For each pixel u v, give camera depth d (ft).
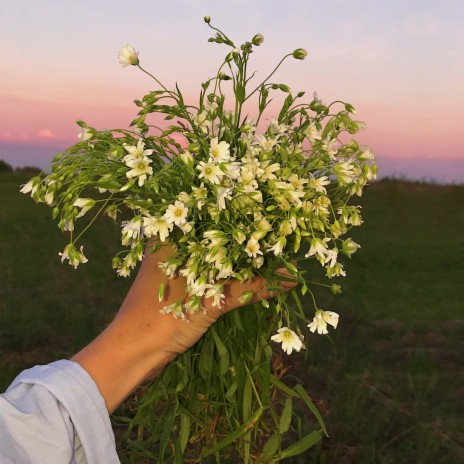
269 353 5.63
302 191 5.00
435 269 33.78
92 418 3.67
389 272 31.86
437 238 45.96
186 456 6.13
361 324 21.09
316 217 5.07
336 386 14.89
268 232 4.98
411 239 44.86
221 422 5.80
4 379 15.51
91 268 28.99
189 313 4.33
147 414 5.90
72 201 4.71
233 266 4.80
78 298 23.16
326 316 5.18
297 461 11.97
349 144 5.47
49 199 4.71
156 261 4.61
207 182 4.69
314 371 15.96
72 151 4.75
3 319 20.01
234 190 4.74
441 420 13.35
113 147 4.56
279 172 5.01
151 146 4.92
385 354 18.21
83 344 18.29
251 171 4.87
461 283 30.19
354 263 34.22
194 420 5.64
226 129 5.24
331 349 17.63
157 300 4.25
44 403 3.57
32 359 17.52
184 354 5.57
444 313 23.94
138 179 4.63
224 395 5.61
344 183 5.12
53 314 21.18
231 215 4.81
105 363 3.92
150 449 8.05
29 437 3.47
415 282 29.99
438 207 57.77
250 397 5.56
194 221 4.81
